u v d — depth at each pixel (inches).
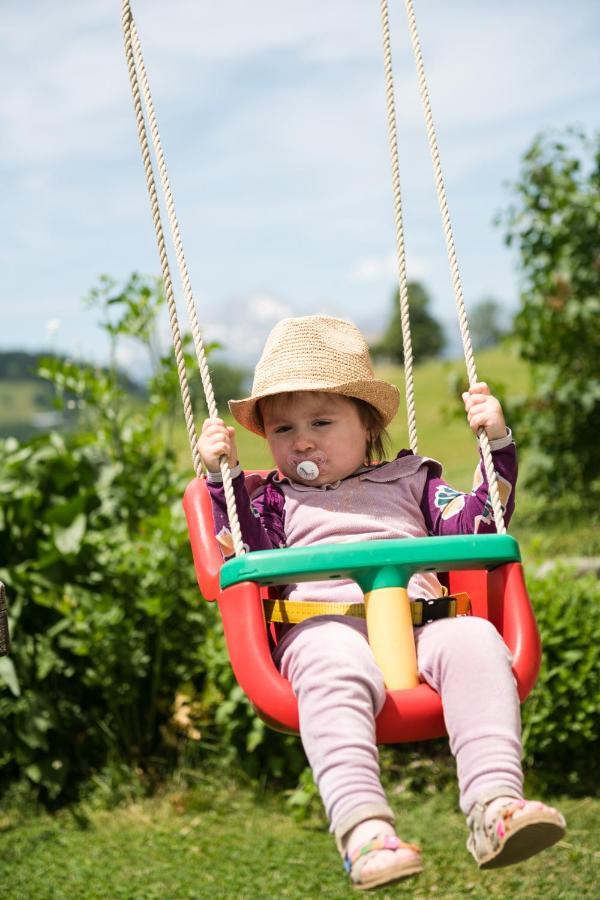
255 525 112.4
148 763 189.6
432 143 116.2
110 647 184.5
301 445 115.6
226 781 185.0
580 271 325.1
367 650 96.1
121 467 207.3
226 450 105.6
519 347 350.9
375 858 82.2
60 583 189.5
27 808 180.2
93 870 156.2
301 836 167.3
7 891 149.6
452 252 112.8
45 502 199.3
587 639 179.9
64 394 221.0
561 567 198.2
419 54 118.3
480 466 112.0
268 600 106.5
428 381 1114.7
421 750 188.4
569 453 340.5
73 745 189.9
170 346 214.2
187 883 151.3
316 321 120.7
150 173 114.3
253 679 95.7
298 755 183.2
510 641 99.2
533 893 144.4
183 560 193.8
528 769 181.3
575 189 332.2
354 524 115.4
